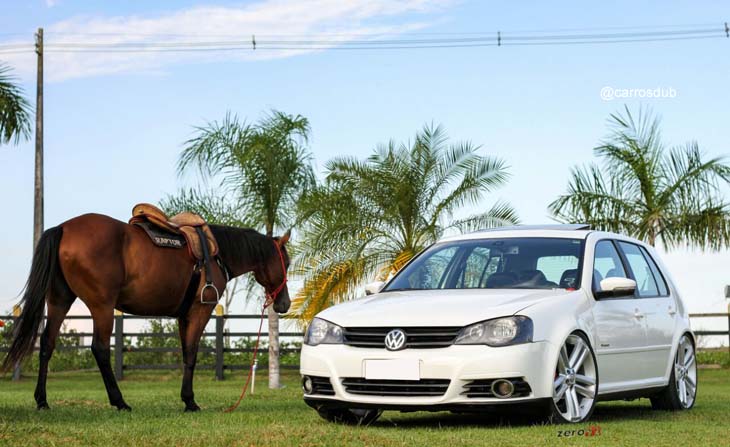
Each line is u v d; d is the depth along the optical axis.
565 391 7.84
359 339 7.77
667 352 9.55
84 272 8.91
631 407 10.27
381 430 7.32
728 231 22.45
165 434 6.80
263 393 14.34
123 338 24.45
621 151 22.83
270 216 20.69
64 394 14.16
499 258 8.78
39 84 26.50
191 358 9.72
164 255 9.40
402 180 20.97
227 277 10.27
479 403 7.26
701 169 22.59
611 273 8.95
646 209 22.88
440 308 7.68
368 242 20.97
